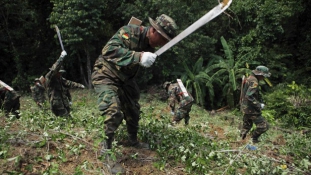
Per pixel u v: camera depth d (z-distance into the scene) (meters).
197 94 13.05
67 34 12.52
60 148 4.41
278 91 12.39
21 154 4.11
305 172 4.59
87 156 4.33
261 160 4.42
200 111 11.83
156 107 11.63
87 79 15.18
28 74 14.90
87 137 4.84
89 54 13.77
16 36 14.38
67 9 12.41
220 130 8.95
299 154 5.42
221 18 14.53
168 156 4.66
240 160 4.64
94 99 12.41
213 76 13.10
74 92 13.38
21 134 4.48
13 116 4.89
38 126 5.08
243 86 7.04
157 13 12.94
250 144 5.43
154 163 4.36
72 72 15.29
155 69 13.82
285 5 13.96
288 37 16.09
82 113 7.78
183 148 4.45
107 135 4.07
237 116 11.94
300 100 11.27
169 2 12.39
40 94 9.08
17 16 14.50
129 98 4.66
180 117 8.27
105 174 3.96
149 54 3.75
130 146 4.94
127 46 4.11
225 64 13.30
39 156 4.18
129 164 4.35
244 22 14.71
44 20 15.21
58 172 3.88
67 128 4.91
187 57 13.31
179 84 8.47
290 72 15.05
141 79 13.45
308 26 15.95
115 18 14.27
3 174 3.70
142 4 13.00
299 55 15.73
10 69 15.38
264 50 14.19
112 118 4.02
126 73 4.33
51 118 5.43
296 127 10.30
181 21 12.78
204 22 3.49
